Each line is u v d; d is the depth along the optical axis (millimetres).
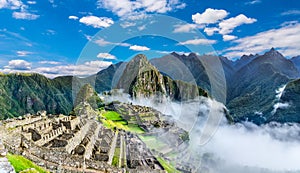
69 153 28734
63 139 32719
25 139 30078
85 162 27406
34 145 29312
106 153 27750
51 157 27609
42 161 26391
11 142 28359
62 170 25953
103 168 26344
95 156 27750
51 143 32188
